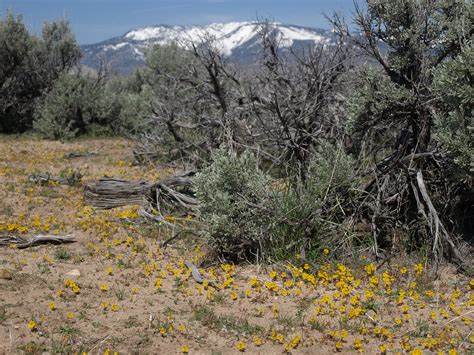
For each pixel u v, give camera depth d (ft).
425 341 14.79
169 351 14.33
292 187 22.34
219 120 34.55
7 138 55.36
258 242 20.84
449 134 19.16
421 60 21.97
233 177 21.24
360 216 22.02
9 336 14.33
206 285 18.16
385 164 23.29
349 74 28.53
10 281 17.58
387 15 22.54
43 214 26.73
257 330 15.49
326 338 15.08
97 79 60.95
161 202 27.35
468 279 18.93
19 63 62.39
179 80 38.55
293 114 29.35
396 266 19.76
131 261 20.74
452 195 21.89
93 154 44.98
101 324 15.37
